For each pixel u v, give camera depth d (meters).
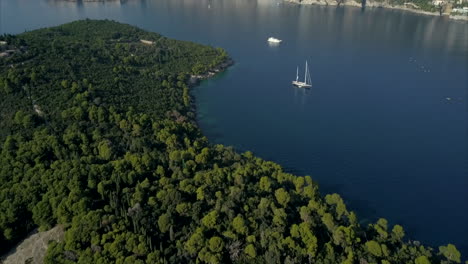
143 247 129.12
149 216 144.88
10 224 143.00
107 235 132.25
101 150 186.38
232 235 137.38
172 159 185.00
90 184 156.62
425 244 163.38
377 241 144.62
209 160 190.12
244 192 161.25
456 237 167.00
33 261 136.50
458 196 192.12
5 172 166.88
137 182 164.50
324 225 150.12
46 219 145.50
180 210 146.38
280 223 144.12
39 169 166.38
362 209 183.88
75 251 131.75
